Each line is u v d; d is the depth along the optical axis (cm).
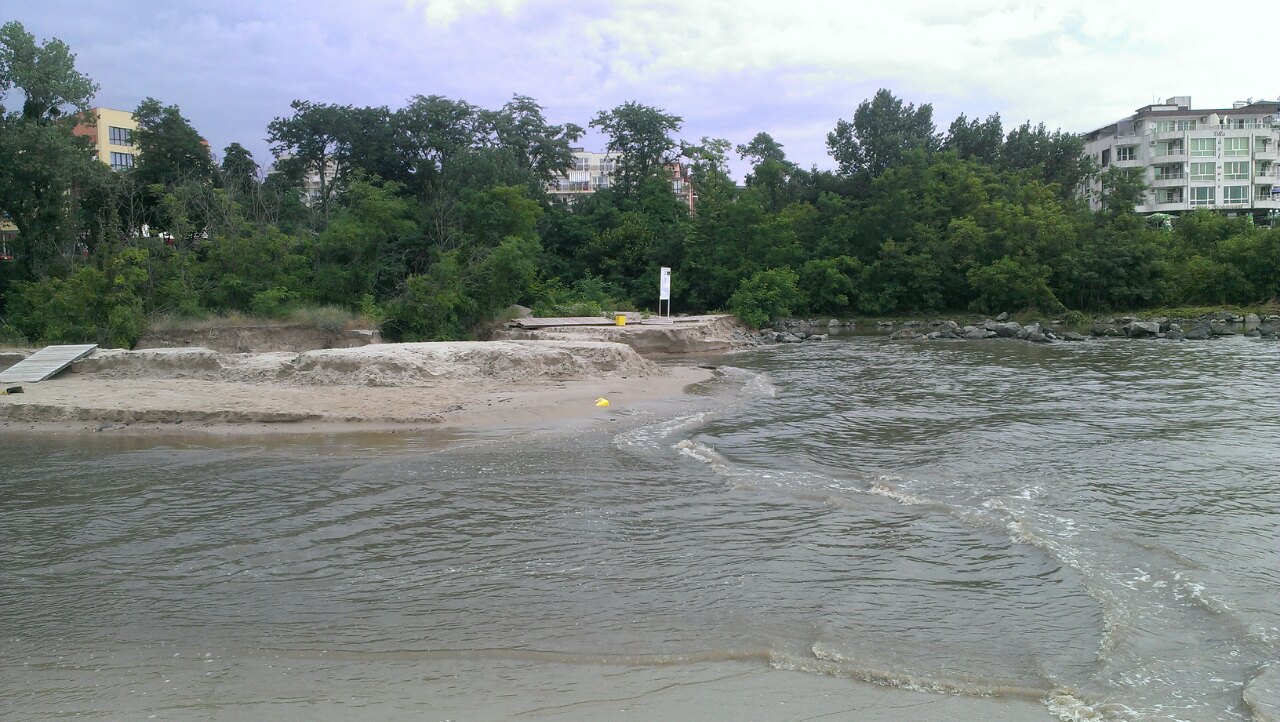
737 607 667
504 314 3453
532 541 840
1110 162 8775
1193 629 616
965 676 549
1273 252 4956
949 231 5434
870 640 605
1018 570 741
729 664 572
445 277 3294
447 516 928
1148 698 519
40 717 510
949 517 902
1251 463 1150
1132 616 638
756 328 4503
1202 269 5078
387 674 563
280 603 688
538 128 6550
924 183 5625
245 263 3334
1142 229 5394
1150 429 1419
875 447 1292
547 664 575
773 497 996
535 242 3741
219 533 877
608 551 807
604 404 1717
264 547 830
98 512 961
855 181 6675
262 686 549
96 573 765
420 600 690
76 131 7131
